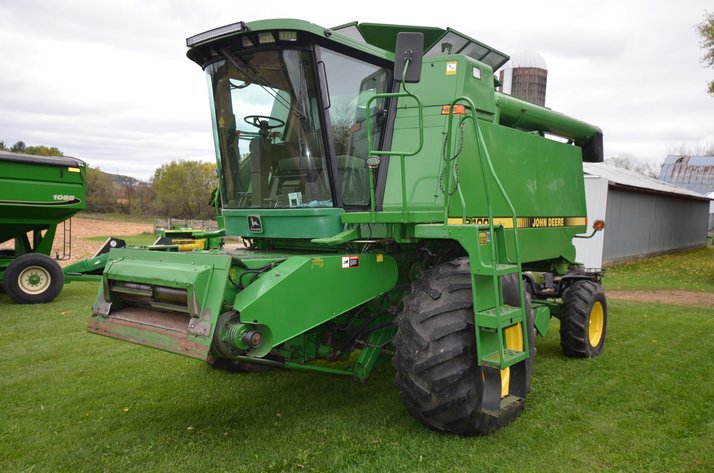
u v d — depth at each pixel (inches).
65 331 296.2
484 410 147.8
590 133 295.4
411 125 174.7
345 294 151.4
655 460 140.3
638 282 552.4
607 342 270.8
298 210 160.6
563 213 250.1
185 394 192.1
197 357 126.4
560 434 155.9
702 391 193.0
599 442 150.8
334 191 161.3
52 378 211.5
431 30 203.9
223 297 129.3
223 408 177.6
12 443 153.0
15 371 221.6
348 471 133.3
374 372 214.8
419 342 141.5
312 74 156.6
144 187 2052.2
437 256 182.5
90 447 149.8
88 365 229.3
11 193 374.9
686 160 1918.1
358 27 196.4
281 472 133.6
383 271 163.9
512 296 159.6
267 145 167.5
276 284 133.0
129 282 149.3
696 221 1147.9
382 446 146.8
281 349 167.8
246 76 165.9
